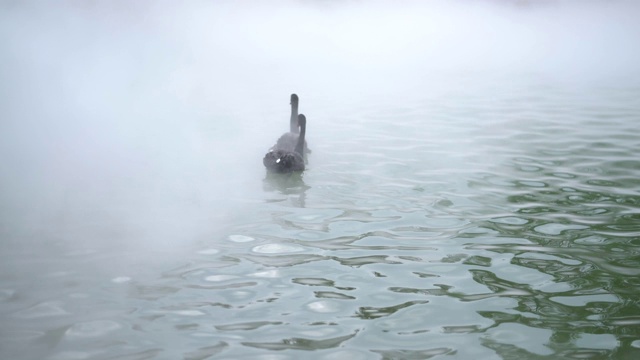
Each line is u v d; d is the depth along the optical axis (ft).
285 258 25.14
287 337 19.39
